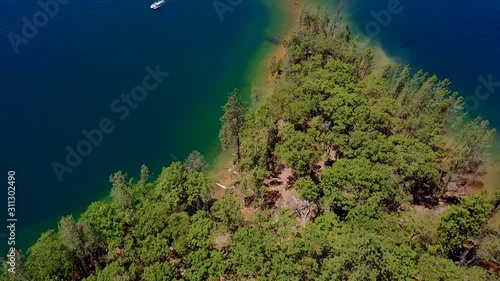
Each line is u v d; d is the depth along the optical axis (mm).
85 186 102000
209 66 133625
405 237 72875
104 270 68000
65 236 71250
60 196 99938
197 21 150375
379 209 77875
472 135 95938
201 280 68062
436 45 146500
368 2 162500
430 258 69188
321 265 68125
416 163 85625
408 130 97938
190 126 115625
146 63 133000
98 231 74500
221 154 107688
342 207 80938
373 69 130625
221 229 75188
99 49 137375
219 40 143250
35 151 108438
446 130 107125
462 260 73312
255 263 67625
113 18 149750
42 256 71000
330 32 131750
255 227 74812
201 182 82875
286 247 70188
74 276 76500
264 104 102250
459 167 94438
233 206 78062
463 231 72812
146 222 73500
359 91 103938
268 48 140750
